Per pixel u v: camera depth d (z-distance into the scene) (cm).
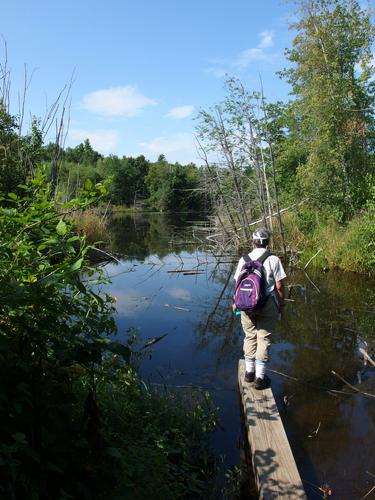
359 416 464
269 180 1664
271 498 303
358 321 780
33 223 278
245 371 495
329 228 1387
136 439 354
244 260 469
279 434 377
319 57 1445
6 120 916
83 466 235
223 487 349
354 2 1428
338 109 1420
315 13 1463
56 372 260
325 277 1149
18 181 902
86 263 282
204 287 1110
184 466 362
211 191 1678
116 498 245
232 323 794
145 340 693
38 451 217
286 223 1605
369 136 1552
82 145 9131
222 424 442
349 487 354
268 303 456
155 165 6359
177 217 4534
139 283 1149
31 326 258
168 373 562
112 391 411
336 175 1494
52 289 250
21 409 204
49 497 215
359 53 1462
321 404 489
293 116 1609
